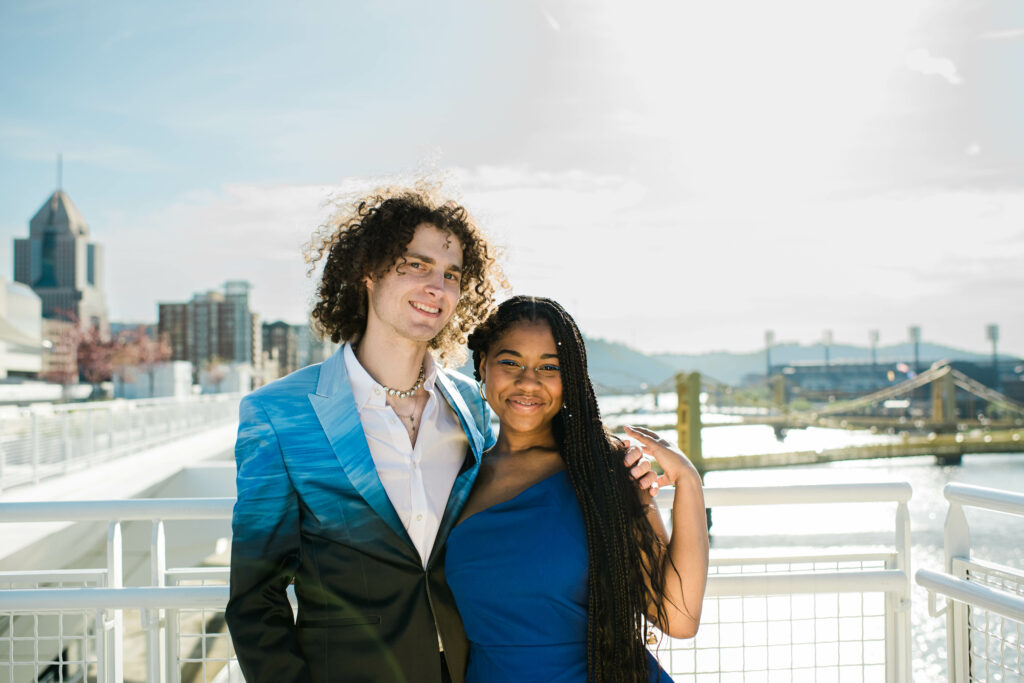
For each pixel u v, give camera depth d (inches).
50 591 72.0
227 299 3472.0
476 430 66.3
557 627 60.2
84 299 4849.9
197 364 3405.5
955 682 77.1
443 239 61.8
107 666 74.4
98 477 417.7
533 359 63.9
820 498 77.2
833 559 79.1
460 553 61.4
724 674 79.2
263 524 54.9
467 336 72.0
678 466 62.7
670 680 64.2
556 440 66.2
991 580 72.4
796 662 79.4
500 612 60.4
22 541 240.2
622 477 61.9
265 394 58.9
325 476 56.7
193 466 477.4
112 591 72.0
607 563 59.6
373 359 62.3
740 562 78.5
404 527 58.0
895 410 2450.8
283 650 53.6
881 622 80.7
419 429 61.7
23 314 2142.0
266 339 3639.3
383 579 56.7
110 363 2400.3
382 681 56.3
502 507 62.1
